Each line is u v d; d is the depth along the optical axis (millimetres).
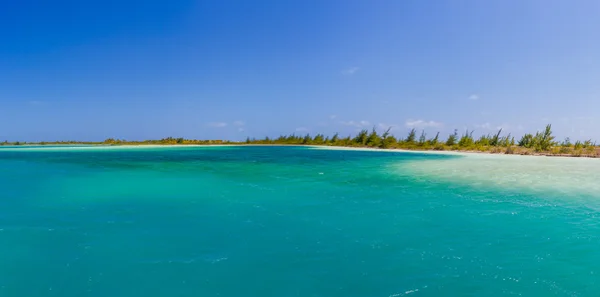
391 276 4648
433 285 4410
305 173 14109
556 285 4414
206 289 4316
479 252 5430
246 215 7492
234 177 12938
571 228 6539
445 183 11383
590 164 17438
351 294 4199
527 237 6074
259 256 5281
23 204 8445
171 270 4809
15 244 5699
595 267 4902
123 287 4359
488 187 10609
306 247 5645
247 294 4203
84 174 13750
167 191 10109
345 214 7562
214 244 5766
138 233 6277
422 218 7238
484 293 4215
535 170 14773
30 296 4156
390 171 14688
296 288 4340
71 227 6602
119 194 9672
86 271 4781
